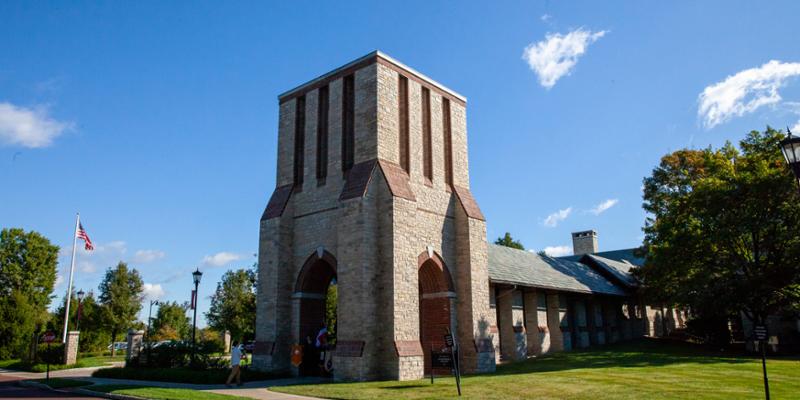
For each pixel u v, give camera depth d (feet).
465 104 97.35
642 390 55.42
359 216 73.46
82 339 181.16
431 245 82.07
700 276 101.91
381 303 72.49
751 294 95.81
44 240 197.26
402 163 82.38
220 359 90.84
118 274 201.67
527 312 110.11
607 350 111.55
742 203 99.86
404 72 85.40
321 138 87.61
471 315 82.69
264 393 56.49
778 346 114.62
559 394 52.75
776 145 109.70
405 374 69.62
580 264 150.10
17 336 140.26
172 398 51.90
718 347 117.80
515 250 128.26
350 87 85.61
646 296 132.46
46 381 75.82
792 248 94.99
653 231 129.39
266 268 84.69
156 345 99.35
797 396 52.80
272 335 81.05
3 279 186.70
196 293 91.81
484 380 64.08
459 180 91.76
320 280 85.71
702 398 50.31
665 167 134.72
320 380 72.74
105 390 61.57
